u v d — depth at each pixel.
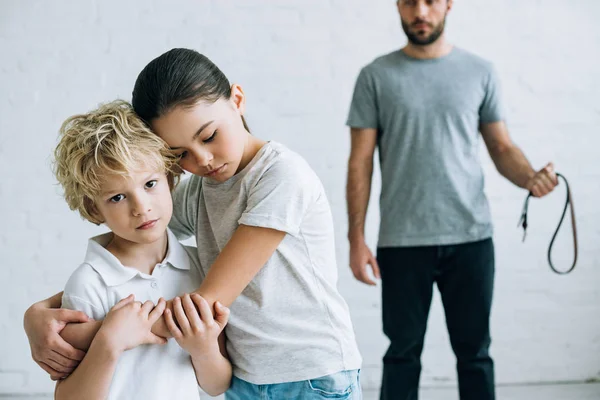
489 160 2.88
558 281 2.93
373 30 2.83
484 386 2.26
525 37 2.85
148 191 1.15
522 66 2.86
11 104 2.83
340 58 2.83
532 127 2.88
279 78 2.83
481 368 2.26
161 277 1.23
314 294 1.25
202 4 2.81
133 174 1.12
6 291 2.89
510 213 2.90
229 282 1.17
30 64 2.82
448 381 2.97
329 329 1.27
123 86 2.84
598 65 2.86
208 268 1.31
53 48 2.82
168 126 1.15
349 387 1.28
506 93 2.87
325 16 2.82
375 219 2.92
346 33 2.83
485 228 2.26
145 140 1.13
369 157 2.33
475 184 2.27
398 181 2.28
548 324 2.95
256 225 1.18
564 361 2.96
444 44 2.31
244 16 2.82
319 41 2.83
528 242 2.91
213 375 1.23
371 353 2.93
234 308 1.26
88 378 1.09
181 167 1.21
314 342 1.25
